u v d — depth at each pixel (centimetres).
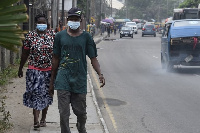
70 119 1076
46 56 930
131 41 6562
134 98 1488
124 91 1648
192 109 1282
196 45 2239
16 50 496
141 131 1023
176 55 2272
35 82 930
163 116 1189
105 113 1237
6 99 1333
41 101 937
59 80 788
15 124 1016
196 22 2311
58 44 806
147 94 1571
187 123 1102
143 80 1989
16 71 1933
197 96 1519
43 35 933
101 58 3312
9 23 483
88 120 1080
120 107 1326
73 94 799
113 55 3653
